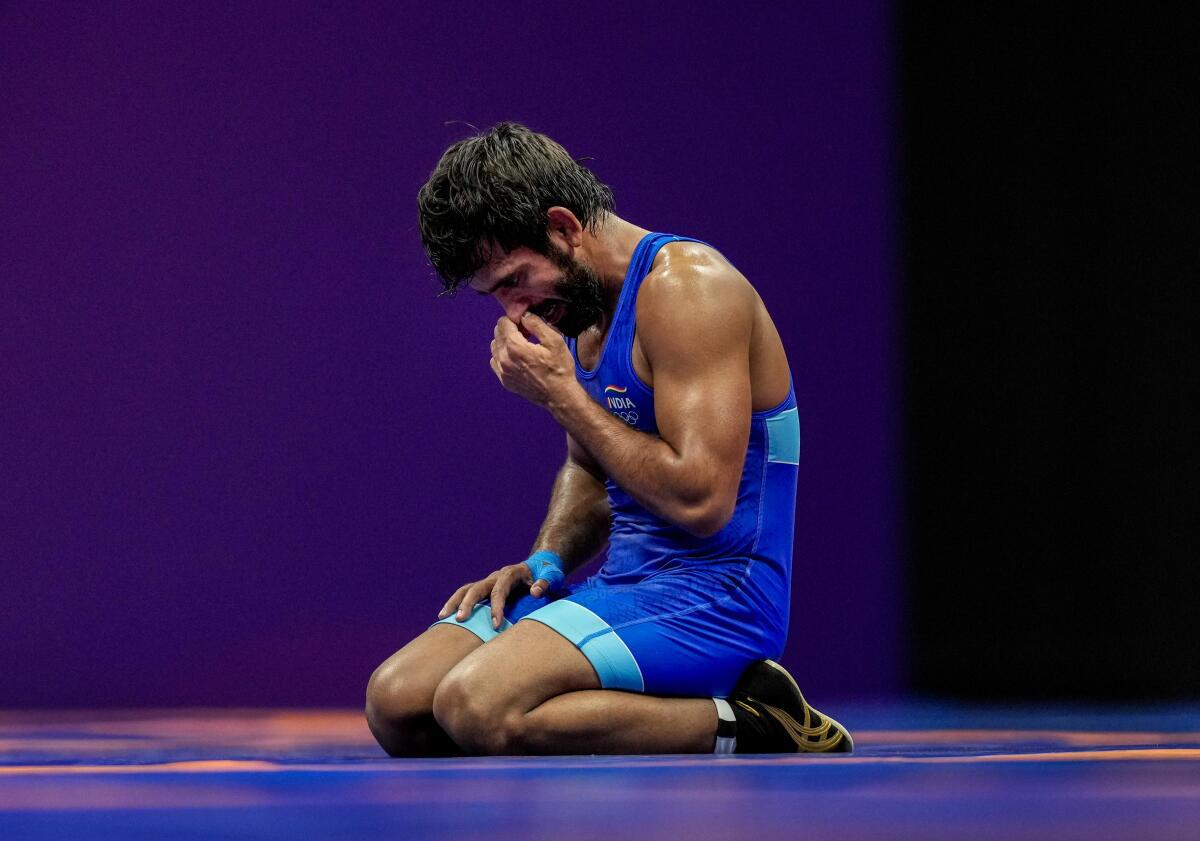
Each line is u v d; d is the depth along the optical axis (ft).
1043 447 68.80
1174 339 67.36
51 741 31.83
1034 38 68.08
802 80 64.49
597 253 26.14
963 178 67.82
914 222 66.39
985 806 13.84
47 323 58.54
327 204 60.03
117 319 58.90
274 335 59.67
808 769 18.35
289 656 59.52
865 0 65.00
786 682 25.49
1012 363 68.90
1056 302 68.64
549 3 61.77
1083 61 67.62
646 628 24.53
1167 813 13.34
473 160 25.38
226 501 59.31
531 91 61.67
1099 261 68.23
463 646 26.14
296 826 12.32
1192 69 66.49
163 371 59.11
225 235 59.52
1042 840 11.55
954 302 68.49
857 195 65.36
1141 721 41.04
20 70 58.39
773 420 26.21
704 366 24.52
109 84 59.00
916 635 66.69
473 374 60.70
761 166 64.08
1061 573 68.59
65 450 58.54
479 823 12.49
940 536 67.10
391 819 12.79
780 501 26.43
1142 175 67.41
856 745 27.91
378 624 60.08
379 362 60.23
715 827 12.21
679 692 24.76
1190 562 67.41
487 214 25.05
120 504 58.75
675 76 63.05
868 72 65.31
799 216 64.75
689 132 63.26
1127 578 68.18
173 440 59.06
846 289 65.41
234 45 59.62
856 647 65.87
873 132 65.62
